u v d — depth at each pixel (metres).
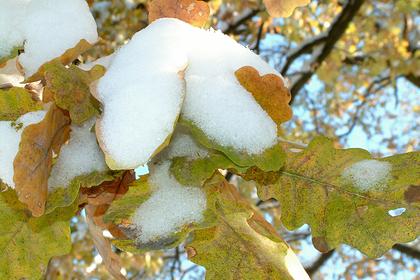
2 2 0.64
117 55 0.60
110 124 0.56
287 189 0.67
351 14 3.26
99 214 0.66
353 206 0.66
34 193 0.58
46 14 0.63
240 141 0.59
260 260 0.66
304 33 3.40
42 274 0.66
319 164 0.67
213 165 0.62
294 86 3.37
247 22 3.55
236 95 0.60
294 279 0.65
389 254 4.01
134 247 0.61
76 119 0.59
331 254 3.63
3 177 0.60
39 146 0.58
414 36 4.25
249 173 0.67
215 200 0.62
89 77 0.60
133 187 0.62
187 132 0.62
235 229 0.66
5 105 0.62
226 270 0.66
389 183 0.66
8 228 0.65
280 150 0.60
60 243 0.66
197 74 0.60
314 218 0.67
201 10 0.64
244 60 0.61
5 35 0.63
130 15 3.05
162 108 0.57
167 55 0.59
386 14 3.81
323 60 3.36
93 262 2.96
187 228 0.62
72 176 0.61
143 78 0.58
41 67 0.60
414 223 0.65
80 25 0.63
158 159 0.63
